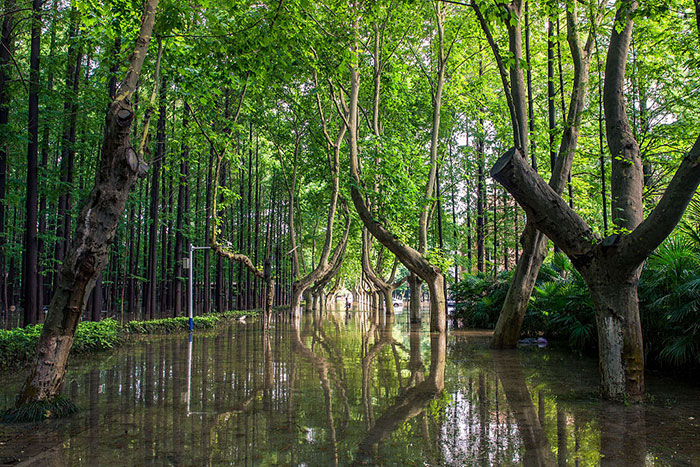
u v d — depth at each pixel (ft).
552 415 19.15
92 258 19.12
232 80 31.81
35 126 36.04
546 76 52.16
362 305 190.90
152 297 66.33
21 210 69.51
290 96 78.43
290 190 92.02
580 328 36.29
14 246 61.21
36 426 17.54
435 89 66.03
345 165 82.33
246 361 33.68
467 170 82.12
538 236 39.52
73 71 45.91
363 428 17.40
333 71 38.96
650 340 30.12
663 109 37.81
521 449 14.99
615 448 15.02
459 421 18.31
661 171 44.01
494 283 63.31
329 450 14.93
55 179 41.60
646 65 36.37
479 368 30.89
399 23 61.36
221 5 28.48
